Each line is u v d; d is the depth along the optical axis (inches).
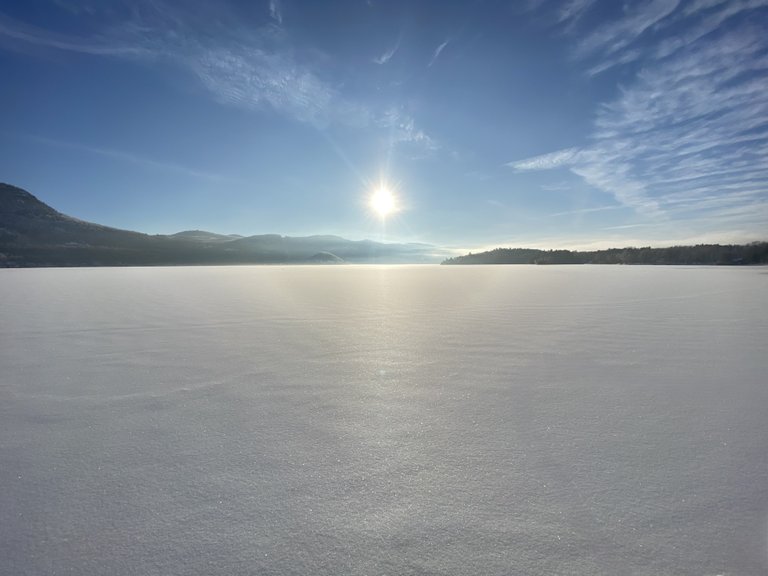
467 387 93.7
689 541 43.4
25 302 247.3
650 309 205.9
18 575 40.0
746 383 93.1
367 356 121.6
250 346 134.6
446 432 70.7
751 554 41.4
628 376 99.7
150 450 64.7
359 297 274.4
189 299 263.6
